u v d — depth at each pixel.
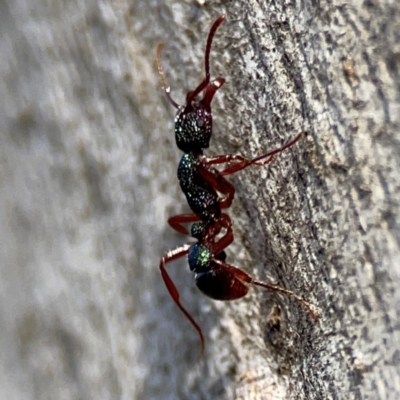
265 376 0.06
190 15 0.07
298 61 0.06
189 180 0.07
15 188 0.08
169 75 0.07
